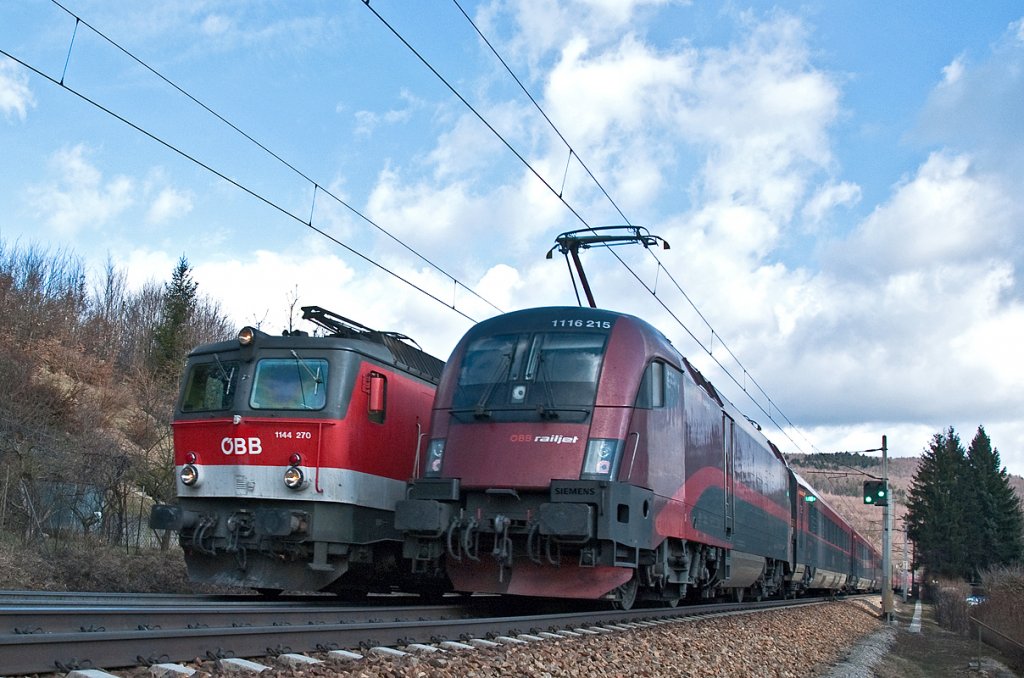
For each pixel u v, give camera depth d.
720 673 10.93
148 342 42.34
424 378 15.20
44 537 18.00
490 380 12.45
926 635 32.94
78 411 25.44
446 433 12.41
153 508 12.88
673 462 13.34
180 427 13.34
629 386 12.21
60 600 10.10
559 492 11.38
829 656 17.44
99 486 20.86
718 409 16.97
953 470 85.62
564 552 11.72
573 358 12.30
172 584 15.62
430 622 9.20
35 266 42.03
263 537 12.54
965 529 82.44
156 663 6.30
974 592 65.50
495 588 12.10
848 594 47.88
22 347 30.36
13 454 20.44
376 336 14.85
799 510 27.61
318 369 12.92
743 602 22.30
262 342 13.20
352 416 12.95
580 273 17.84
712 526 15.80
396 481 14.00
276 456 12.68
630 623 12.38
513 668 8.09
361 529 13.17
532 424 11.90
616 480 11.59
